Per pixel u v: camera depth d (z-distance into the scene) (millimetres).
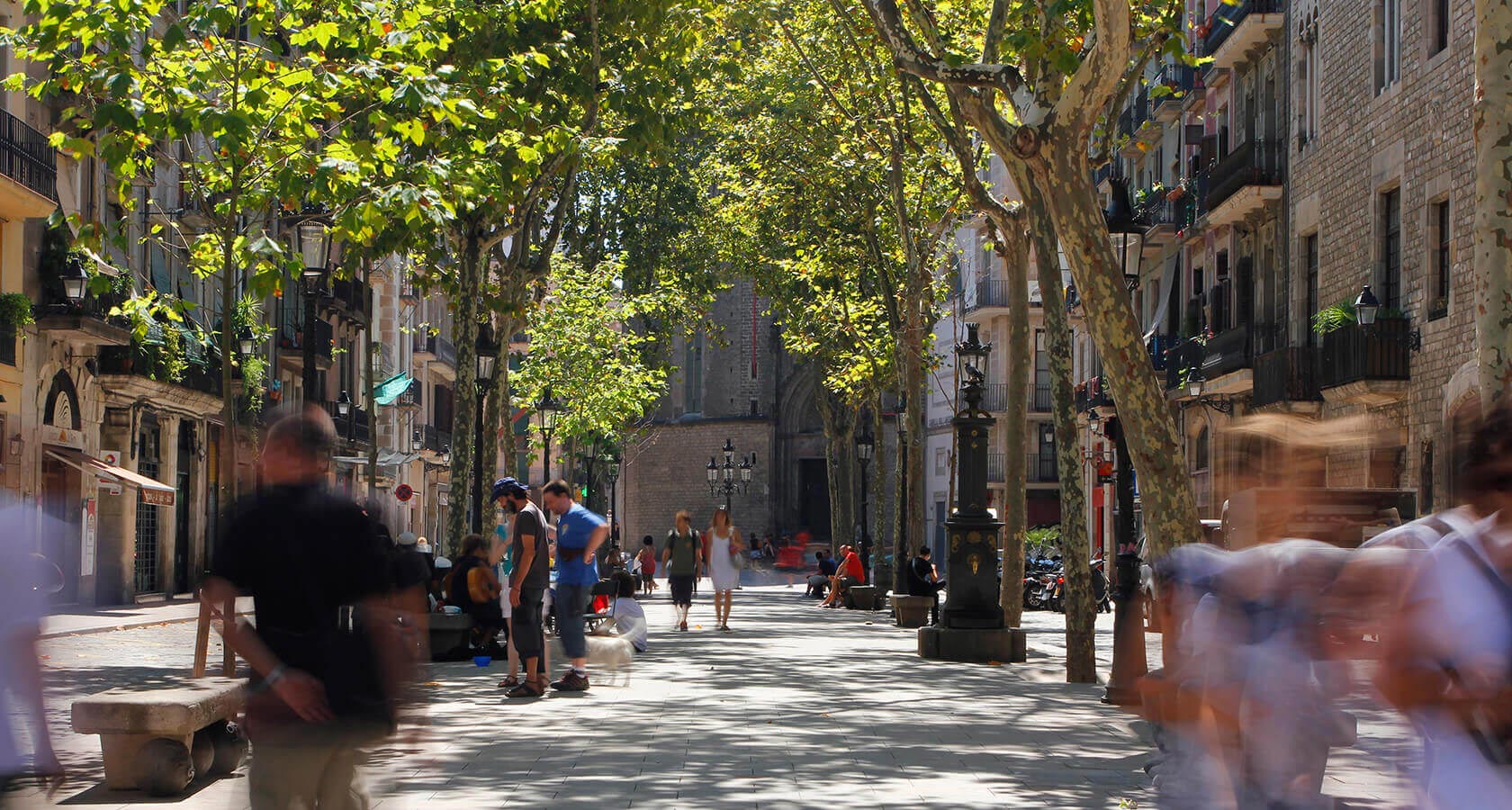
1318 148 32656
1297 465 6359
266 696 5516
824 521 90500
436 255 26188
